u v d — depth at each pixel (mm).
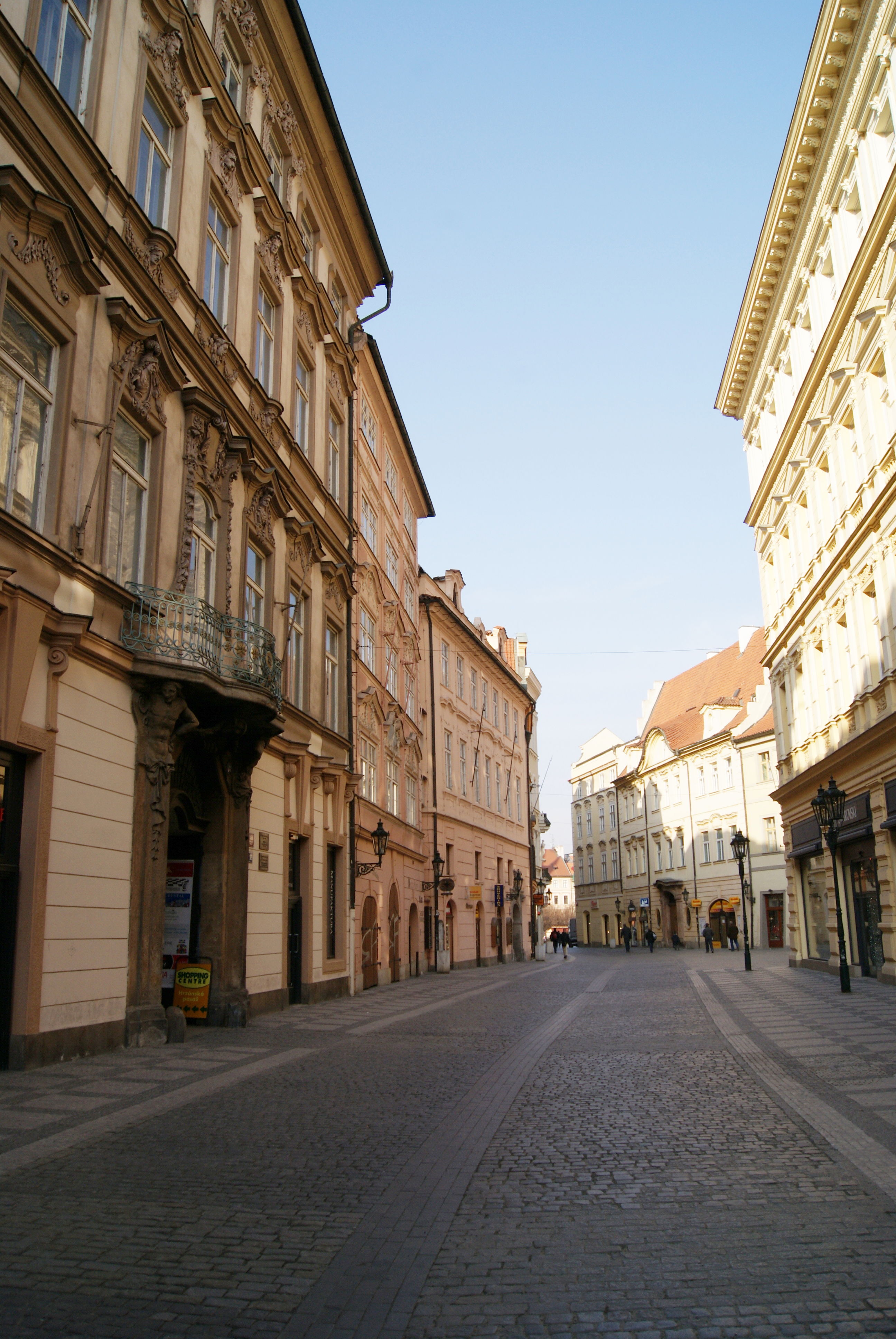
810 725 26750
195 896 15297
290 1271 4703
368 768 27625
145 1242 5078
